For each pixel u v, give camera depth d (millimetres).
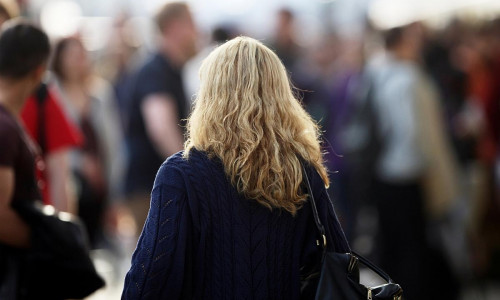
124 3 28422
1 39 8016
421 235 14039
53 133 9609
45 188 9477
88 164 13117
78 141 9828
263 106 6422
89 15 31297
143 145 13492
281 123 6484
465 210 15422
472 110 17297
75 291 8086
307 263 6543
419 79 14008
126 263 18016
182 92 13484
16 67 7961
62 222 7867
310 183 6543
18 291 7742
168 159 6387
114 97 18984
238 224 6270
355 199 16688
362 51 18750
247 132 6309
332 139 18625
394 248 14109
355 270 6398
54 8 23203
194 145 6398
